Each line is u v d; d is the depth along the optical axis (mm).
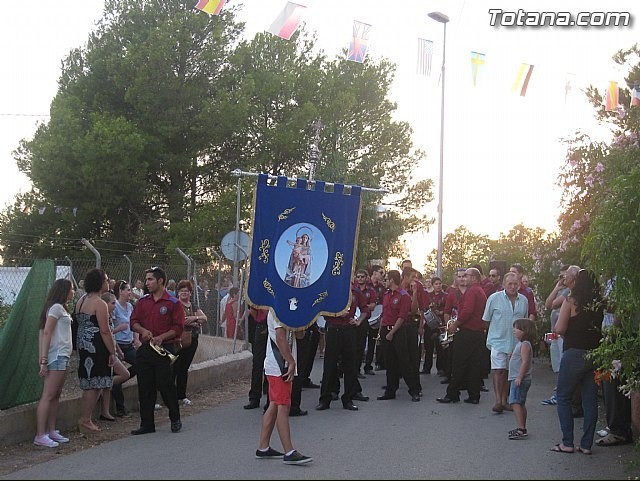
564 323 8344
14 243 25344
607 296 7676
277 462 7676
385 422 10250
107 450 8258
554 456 8109
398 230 37594
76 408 9594
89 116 35406
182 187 36000
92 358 9273
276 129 34781
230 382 14273
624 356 7395
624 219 7000
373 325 16375
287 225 8758
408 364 12398
